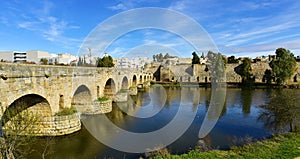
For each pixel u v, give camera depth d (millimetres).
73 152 13289
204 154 11023
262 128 17500
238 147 12266
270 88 45875
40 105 15203
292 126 16016
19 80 11828
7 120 10844
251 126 18219
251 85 50625
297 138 13203
